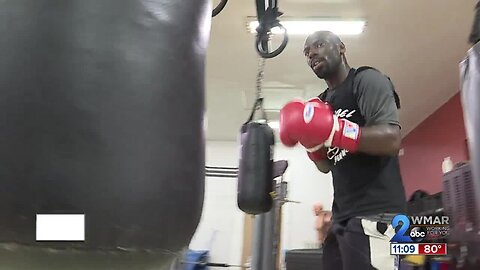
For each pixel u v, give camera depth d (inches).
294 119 76.3
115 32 33.0
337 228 80.7
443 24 167.9
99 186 31.2
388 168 77.9
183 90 35.6
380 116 76.3
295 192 288.8
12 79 31.5
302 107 77.2
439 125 237.5
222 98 236.1
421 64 197.3
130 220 31.8
